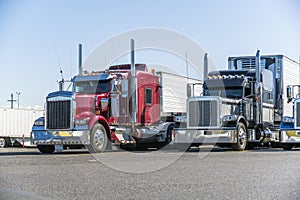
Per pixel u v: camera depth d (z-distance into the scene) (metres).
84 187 7.07
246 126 17.91
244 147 17.64
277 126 20.62
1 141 36.72
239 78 18.61
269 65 20.86
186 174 8.80
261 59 20.94
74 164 11.12
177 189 6.84
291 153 15.38
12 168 10.05
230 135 16.97
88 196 6.25
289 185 7.20
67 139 16.09
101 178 8.22
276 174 8.66
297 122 18.09
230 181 7.68
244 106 18.44
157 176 8.52
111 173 9.05
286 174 8.66
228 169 9.65
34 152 18.34
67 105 16.09
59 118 16.20
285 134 18.25
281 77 20.72
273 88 20.73
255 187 6.99
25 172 9.20
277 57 20.77
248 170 9.41
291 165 10.50
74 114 16.11
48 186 7.17
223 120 17.16
